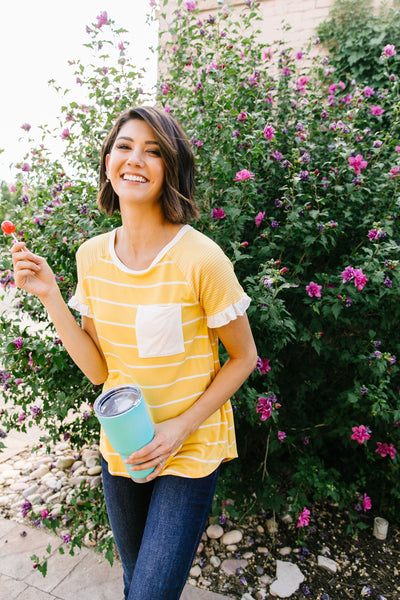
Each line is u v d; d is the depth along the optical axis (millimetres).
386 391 2191
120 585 1693
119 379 1133
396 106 2258
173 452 996
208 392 1053
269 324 1769
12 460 2617
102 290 1057
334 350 2250
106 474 1200
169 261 981
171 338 985
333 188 2104
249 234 2209
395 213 2160
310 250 2023
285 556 1924
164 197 1024
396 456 2117
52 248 1970
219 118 2035
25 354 1793
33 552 1866
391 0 2986
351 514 2074
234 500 2051
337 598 1708
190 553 999
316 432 2250
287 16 3291
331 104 2572
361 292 2045
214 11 3420
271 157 2104
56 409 1866
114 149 1020
